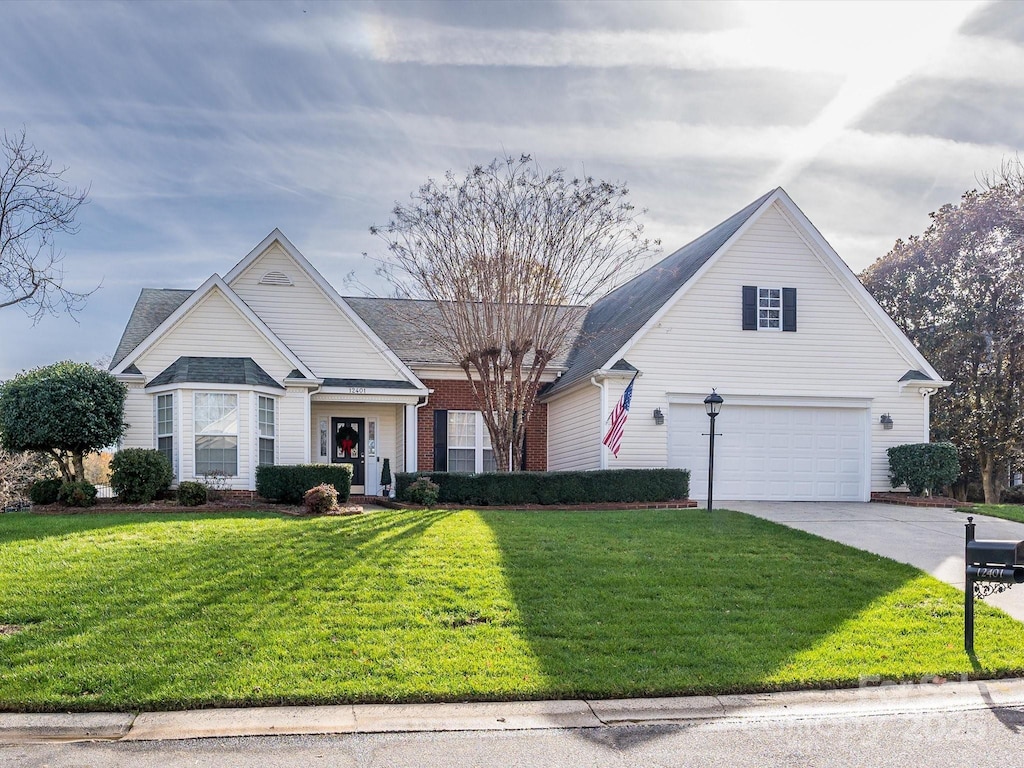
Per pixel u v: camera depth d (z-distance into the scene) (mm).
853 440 20469
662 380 19797
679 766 5664
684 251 24281
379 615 8531
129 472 16406
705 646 7910
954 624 8852
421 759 5727
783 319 20328
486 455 23234
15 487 21000
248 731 6145
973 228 28844
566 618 8617
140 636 7816
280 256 20703
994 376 28344
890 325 20609
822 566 11227
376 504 18656
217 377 17859
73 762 5609
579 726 6348
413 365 22641
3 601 8820
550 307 19625
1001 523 16000
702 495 19844
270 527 13055
